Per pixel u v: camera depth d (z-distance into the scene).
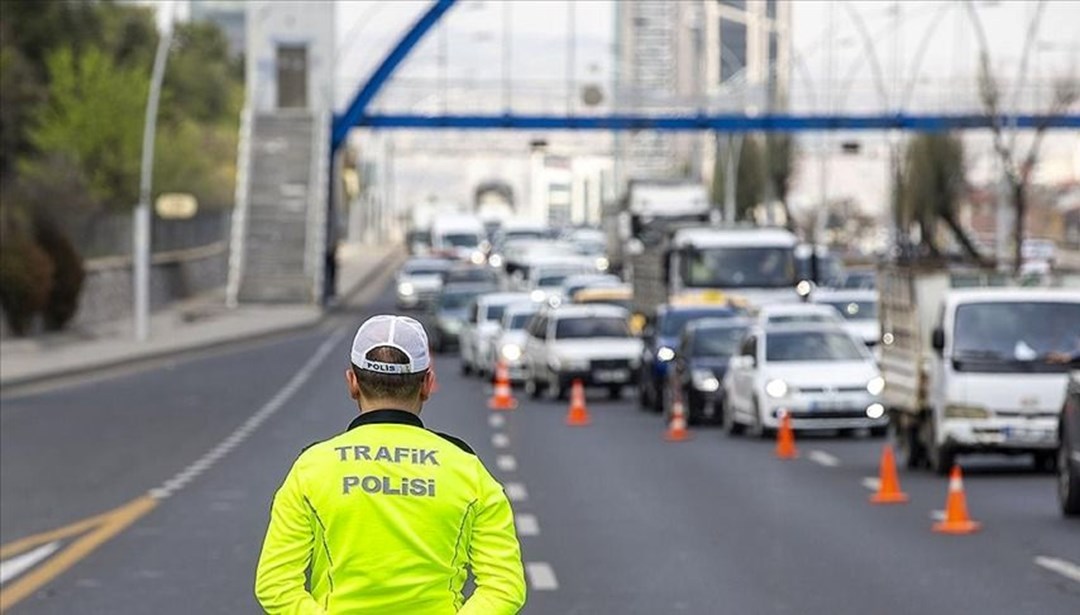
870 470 65.56
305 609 14.85
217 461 67.69
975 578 39.84
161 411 92.31
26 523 50.09
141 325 154.38
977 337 61.97
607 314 112.00
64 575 40.75
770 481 61.59
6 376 110.12
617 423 90.19
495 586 15.05
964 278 65.69
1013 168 192.88
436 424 88.19
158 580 39.94
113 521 50.25
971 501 55.19
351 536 14.89
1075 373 51.16
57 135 178.75
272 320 191.25
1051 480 61.62
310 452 15.15
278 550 14.98
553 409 100.56
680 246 126.62
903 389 66.12
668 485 60.25
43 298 147.50
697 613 35.44
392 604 14.89
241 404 97.44
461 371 137.00
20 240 145.88
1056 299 62.78
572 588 38.72
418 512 14.94
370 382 15.34
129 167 183.12
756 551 44.44
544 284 191.00
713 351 89.50
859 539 46.62
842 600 36.94
